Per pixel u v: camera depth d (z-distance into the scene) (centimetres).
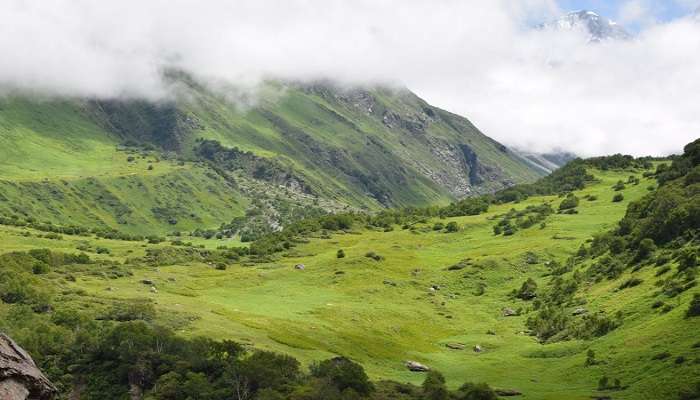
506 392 12975
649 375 12356
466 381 14400
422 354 17162
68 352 14212
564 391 12862
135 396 12950
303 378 13000
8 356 3684
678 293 15838
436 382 12912
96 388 13212
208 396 12200
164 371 13362
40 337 14400
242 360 13212
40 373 3741
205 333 15688
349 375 12644
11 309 16312
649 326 14750
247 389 12481
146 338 14150
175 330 15812
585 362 14300
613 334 15588
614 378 12888
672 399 11119
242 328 16675
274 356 13288
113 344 14212
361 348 16688
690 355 12356
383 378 14300
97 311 17050
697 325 13475
